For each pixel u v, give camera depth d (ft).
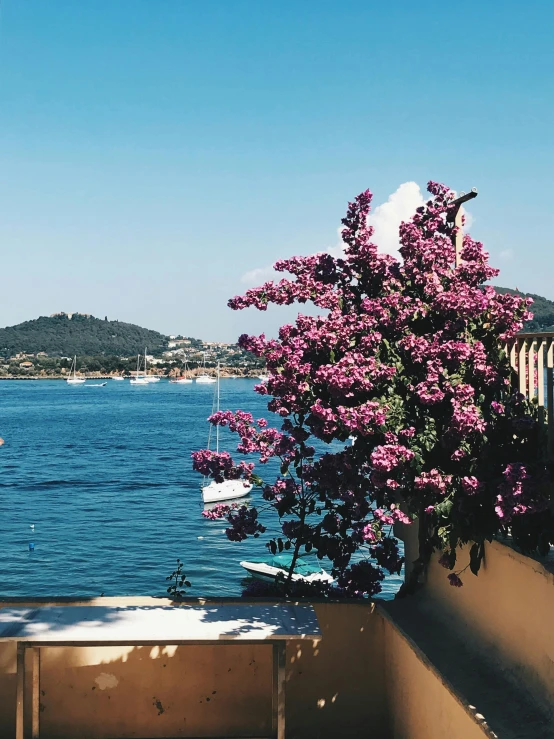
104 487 222.28
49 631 18.03
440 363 18.03
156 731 20.84
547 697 15.44
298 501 24.34
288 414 20.12
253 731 21.11
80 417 499.92
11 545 148.87
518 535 16.40
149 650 20.89
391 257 20.83
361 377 17.81
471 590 19.27
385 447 17.22
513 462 16.85
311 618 19.38
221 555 134.82
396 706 20.84
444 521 17.95
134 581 123.75
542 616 15.78
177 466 268.00
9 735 20.42
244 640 18.26
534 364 17.48
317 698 21.56
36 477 243.81
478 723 15.40
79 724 20.67
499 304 18.08
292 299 20.58
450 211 21.21
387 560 24.13
